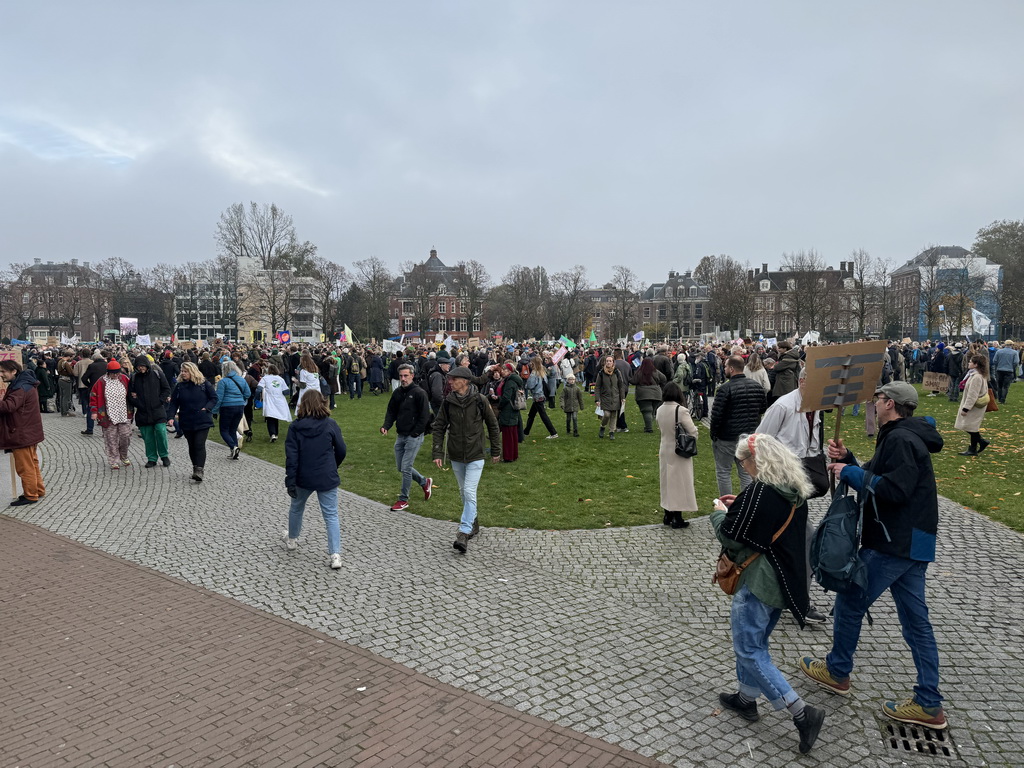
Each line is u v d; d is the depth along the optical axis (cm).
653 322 13025
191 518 943
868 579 454
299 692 489
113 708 468
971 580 694
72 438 1609
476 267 9512
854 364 516
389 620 616
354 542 842
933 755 416
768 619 438
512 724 449
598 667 528
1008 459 1263
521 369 2206
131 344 6312
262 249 6794
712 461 1315
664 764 407
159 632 589
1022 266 7144
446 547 825
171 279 10025
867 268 6762
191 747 423
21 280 9300
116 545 823
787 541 426
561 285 9750
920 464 438
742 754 418
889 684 499
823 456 635
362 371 2769
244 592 682
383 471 1265
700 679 510
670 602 659
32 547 812
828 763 409
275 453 1455
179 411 1159
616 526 905
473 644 568
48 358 2394
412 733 438
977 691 487
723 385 851
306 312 10531
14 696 485
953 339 5838
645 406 1706
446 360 1914
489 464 1309
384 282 9244
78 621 611
